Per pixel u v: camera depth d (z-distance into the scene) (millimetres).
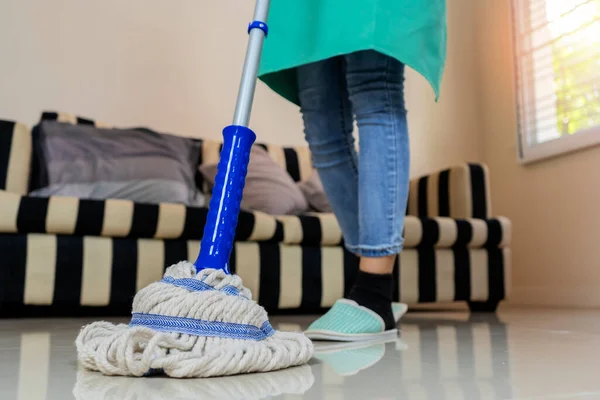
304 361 681
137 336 590
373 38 910
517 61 2729
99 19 2461
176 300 606
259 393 501
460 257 2137
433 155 2967
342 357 766
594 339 1027
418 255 2064
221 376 592
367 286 1020
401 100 1005
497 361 723
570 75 2414
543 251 2543
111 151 2053
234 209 698
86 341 658
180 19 2600
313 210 2389
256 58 760
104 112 2432
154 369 599
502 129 2875
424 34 977
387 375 609
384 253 997
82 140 2061
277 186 2205
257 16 783
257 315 650
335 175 1123
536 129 2609
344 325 970
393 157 983
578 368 658
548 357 763
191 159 2314
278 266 1832
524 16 2719
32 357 782
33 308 1821
